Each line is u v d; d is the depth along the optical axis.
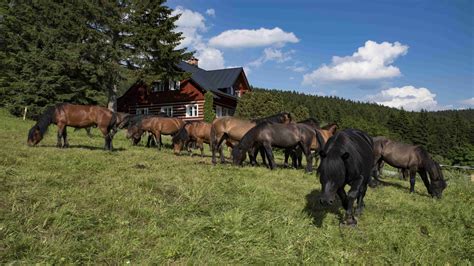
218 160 14.00
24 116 26.33
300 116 34.62
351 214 6.60
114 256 4.51
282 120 15.04
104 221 5.44
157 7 29.14
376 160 12.30
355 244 5.75
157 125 16.20
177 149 14.80
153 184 7.68
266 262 4.71
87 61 29.69
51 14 29.11
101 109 13.04
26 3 30.83
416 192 12.16
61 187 6.89
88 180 7.66
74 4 28.66
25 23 29.88
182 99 38.53
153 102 40.19
